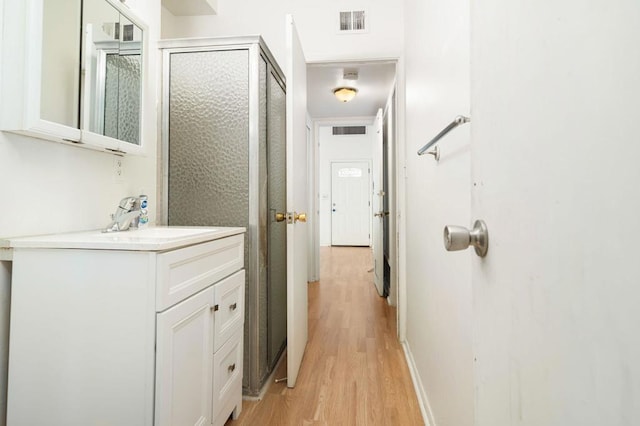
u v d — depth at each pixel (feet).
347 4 7.82
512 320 1.48
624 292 0.87
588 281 1.00
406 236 7.63
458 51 3.41
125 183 4.99
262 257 5.89
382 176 12.30
